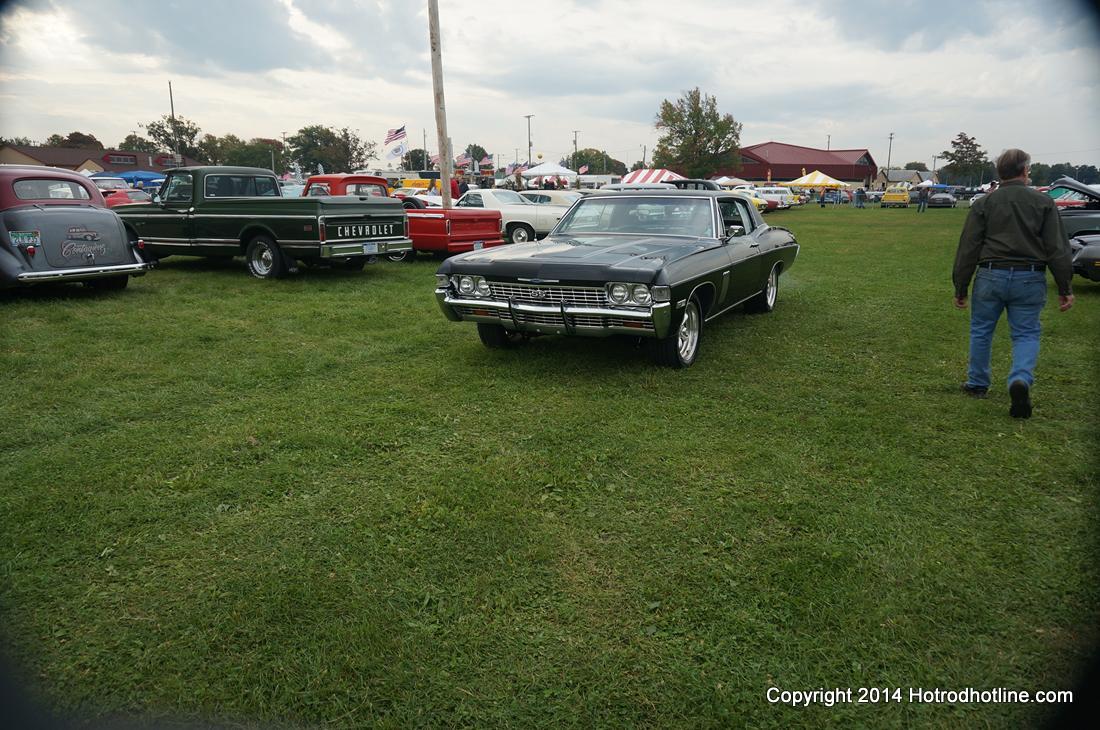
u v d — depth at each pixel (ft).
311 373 18.69
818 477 12.35
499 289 18.47
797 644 8.09
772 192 144.87
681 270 17.65
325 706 7.22
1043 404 16.30
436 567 9.59
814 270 40.65
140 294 29.68
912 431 14.52
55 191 27.76
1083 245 31.45
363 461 13.05
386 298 29.89
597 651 7.98
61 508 11.05
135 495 11.51
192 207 34.88
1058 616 8.53
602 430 14.57
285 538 10.34
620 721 7.02
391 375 18.56
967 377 17.51
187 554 9.89
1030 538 10.28
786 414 15.60
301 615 8.59
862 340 22.63
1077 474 12.36
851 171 291.58
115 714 7.07
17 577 9.24
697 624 8.43
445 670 7.70
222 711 7.14
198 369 18.81
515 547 10.08
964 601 8.82
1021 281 15.03
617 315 16.98
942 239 63.67
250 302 28.35
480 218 42.16
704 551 9.98
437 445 13.83
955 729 6.91
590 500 11.49
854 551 9.92
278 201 32.48
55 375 18.02
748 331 23.94
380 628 8.32
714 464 12.87
